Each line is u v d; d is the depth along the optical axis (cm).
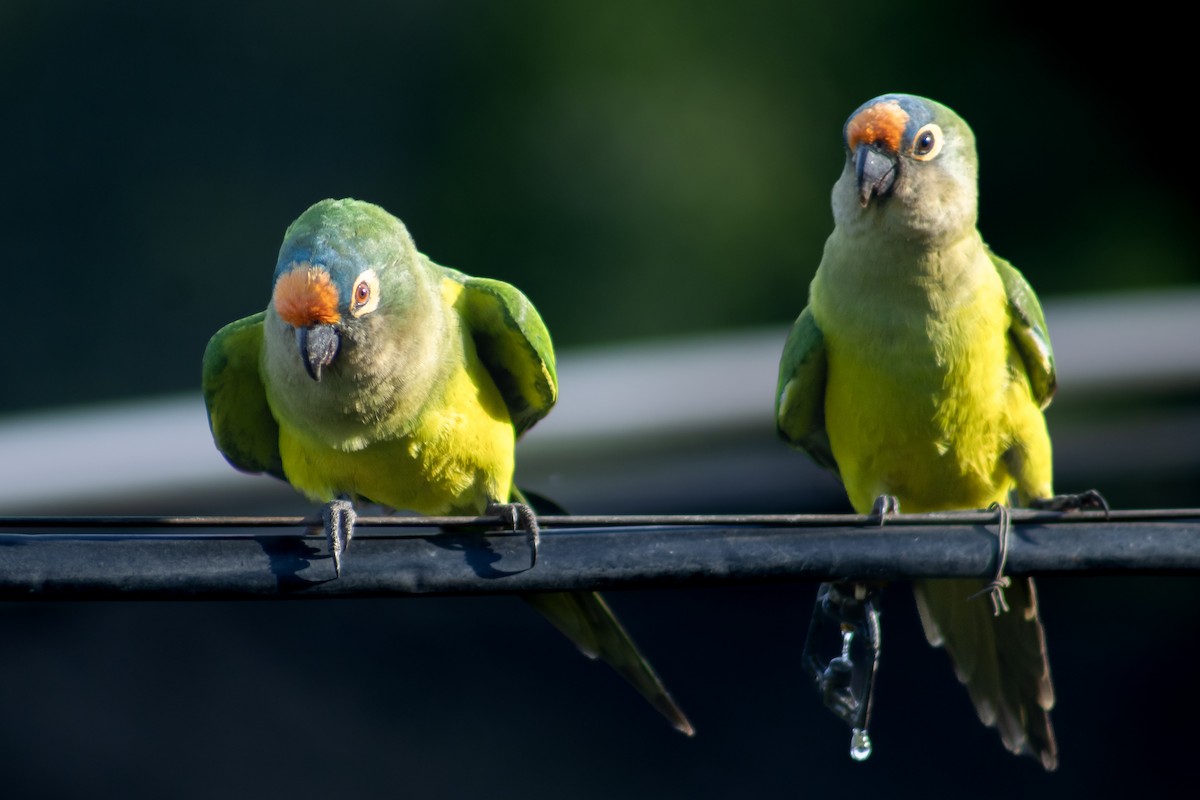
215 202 2061
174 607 1584
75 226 2034
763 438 1192
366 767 1547
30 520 540
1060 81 2112
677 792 1532
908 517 575
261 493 1095
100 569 542
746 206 1995
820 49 2062
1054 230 2080
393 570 562
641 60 2039
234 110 2081
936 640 742
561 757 1549
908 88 2089
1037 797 1545
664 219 1992
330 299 652
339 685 1578
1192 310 1272
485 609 1614
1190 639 1633
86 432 1122
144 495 1091
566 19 2059
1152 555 570
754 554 571
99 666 1559
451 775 1552
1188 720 1602
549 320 1988
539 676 1586
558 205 2017
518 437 774
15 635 1553
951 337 722
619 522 561
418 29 2089
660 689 705
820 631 652
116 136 2059
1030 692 727
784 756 1538
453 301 713
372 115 2077
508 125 2048
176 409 1151
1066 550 578
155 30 2084
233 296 2038
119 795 1520
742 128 2014
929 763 1529
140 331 2009
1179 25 2080
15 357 1975
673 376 1203
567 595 697
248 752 1556
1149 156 2097
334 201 696
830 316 742
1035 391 757
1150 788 1570
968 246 724
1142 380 1206
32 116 2052
